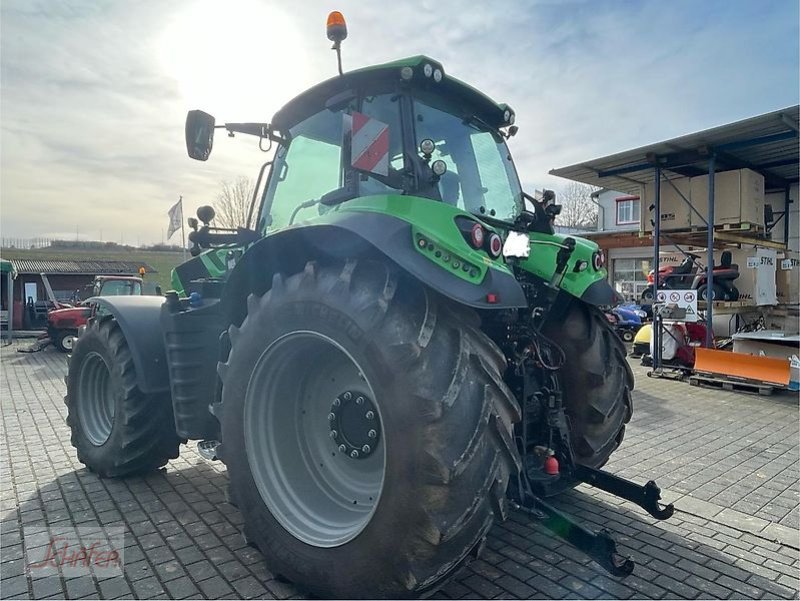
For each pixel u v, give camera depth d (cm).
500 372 224
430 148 244
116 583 255
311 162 314
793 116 676
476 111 328
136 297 408
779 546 295
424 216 221
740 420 572
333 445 265
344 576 220
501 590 250
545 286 317
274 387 262
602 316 351
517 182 356
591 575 263
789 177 991
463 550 203
